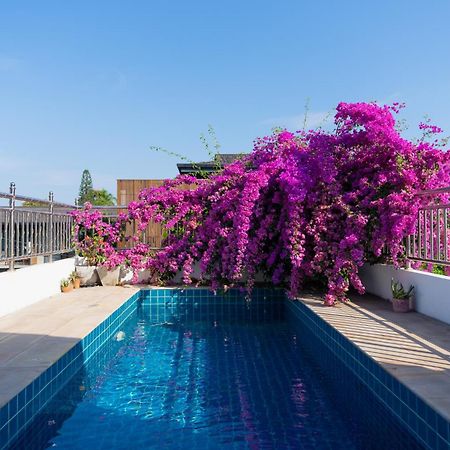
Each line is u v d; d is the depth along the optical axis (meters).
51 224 7.98
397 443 3.03
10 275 6.15
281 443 3.04
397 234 5.99
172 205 9.20
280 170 7.63
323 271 7.21
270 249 8.13
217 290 8.55
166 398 3.92
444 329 4.82
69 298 7.39
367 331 4.76
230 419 3.46
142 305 8.52
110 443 3.04
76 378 4.40
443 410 2.62
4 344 4.40
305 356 5.34
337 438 3.13
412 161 6.46
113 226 9.48
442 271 6.30
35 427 3.30
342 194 7.11
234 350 5.62
